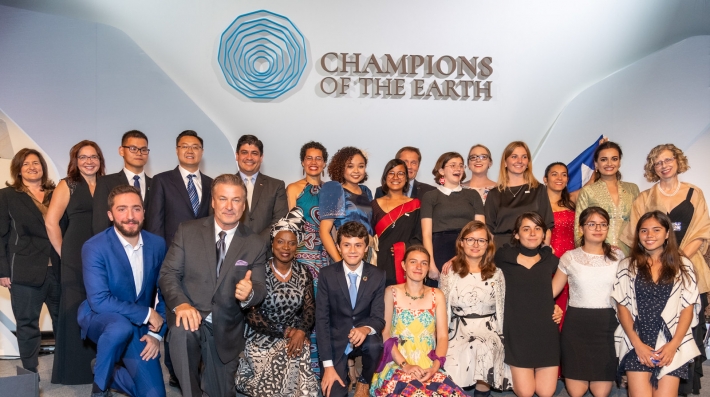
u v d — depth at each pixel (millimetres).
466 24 5047
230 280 2943
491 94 5098
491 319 3324
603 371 3234
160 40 4664
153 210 3475
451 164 3727
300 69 4844
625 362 3150
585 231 3330
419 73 5012
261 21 4781
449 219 3670
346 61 4906
